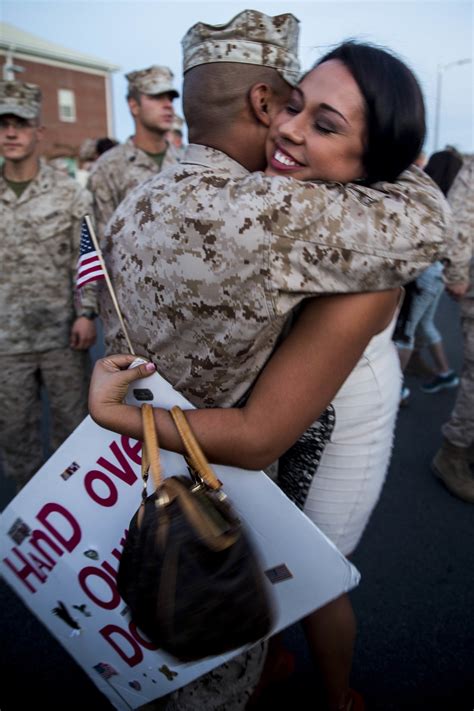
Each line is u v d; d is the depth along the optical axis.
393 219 0.92
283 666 1.78
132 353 1.12
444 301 7.95
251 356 1.00
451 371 4.29
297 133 1.00
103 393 1.02
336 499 1.31
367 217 0.91
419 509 2.83
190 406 1.03
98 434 1.09
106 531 1.13
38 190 2.62
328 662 1.46
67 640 1.22
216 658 1.09
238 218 0.91
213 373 1.02
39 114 2.66
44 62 23.98
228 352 0.99
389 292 0.96
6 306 2.63
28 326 2.68
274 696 1.80
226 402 1.06
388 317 0.99
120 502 1.11
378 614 2.15
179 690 1.25
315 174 1.01
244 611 0.94
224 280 0.93
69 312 2.77
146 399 1.06
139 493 1.09
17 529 1.17
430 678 1.87
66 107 24.95
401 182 1.03
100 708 1.79
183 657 0.97
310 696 1.80
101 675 1.23
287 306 0.93
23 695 1.84
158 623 0.93
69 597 1.19
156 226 0.99
